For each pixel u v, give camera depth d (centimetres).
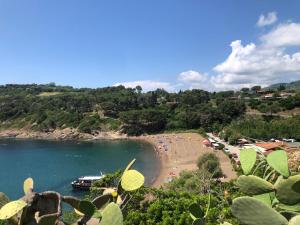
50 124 17062
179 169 8994
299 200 252
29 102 19425
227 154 9681
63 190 6988
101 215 250
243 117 14138
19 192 6812
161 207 1961
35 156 11250
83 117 17125
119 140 15125
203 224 272
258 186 264
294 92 18475
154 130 15762
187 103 17600
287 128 9600
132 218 1905
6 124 17912
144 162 10169
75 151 12350
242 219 239
